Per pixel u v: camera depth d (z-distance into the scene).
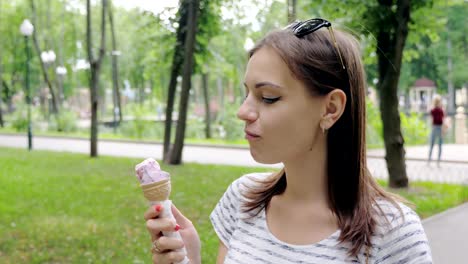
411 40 11.19
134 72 45.97
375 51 9.71
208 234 6.84
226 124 25.28
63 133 30.06
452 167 14.06
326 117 1.36
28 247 6.37
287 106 1.33
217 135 28.62
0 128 34.81
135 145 22.92
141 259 5.94
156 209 1.38
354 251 1.36
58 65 46.03
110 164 14.82
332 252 1.38
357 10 9.58
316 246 1.40
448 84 54.44
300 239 1.44
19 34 40.34
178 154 14.53
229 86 53.69
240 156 17.88
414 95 57.69
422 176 12.34
